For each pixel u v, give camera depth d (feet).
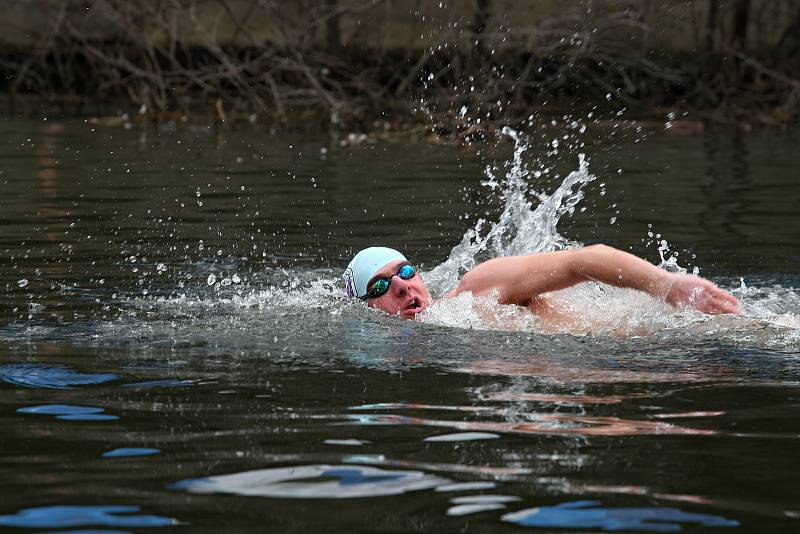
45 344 38.68
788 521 22.58
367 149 101.50
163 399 31.81
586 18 121.90
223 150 100.17
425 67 130.82
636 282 40.50
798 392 31.94
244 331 40.88
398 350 37.78
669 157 94.58
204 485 24.88
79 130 112.47
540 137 108.37
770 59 134.00
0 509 23.58
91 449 27.43
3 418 30.04
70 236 61.36
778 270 53.31
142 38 126.41
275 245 59.98
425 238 62.59
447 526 22.47
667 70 128.06
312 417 29.91
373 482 24.94
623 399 31.42
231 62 128.88
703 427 28.71
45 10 144.25
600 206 71.82
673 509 23.25
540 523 22.58
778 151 98.02
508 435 28.17
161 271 52.90
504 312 42.96
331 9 130.72
